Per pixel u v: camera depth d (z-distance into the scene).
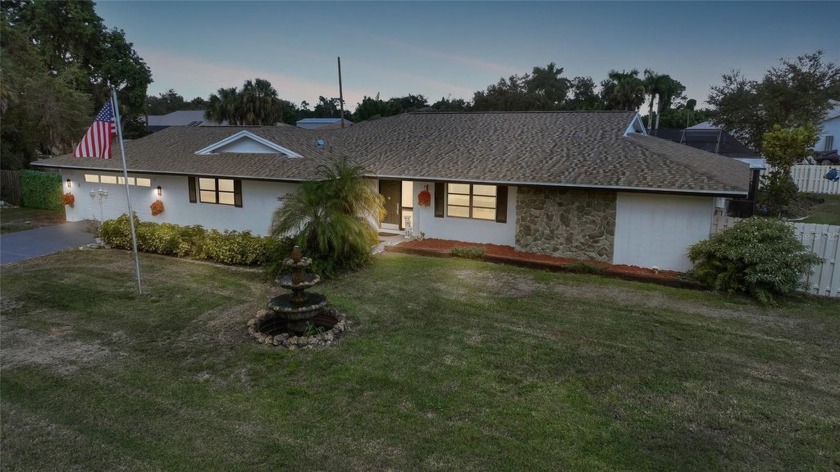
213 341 8.46
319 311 8.68
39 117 25.98
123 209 19.52
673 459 5.14
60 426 5.96
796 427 5.70
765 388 6.59
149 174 18.33
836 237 10.11
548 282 11.62
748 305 9.89
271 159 17.08
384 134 19.89
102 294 11.12
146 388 6.85
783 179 19.84
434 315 9.52
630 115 17.94
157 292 11.28
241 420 6.01
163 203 18.44
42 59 29.92
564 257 13.33
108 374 7.28
